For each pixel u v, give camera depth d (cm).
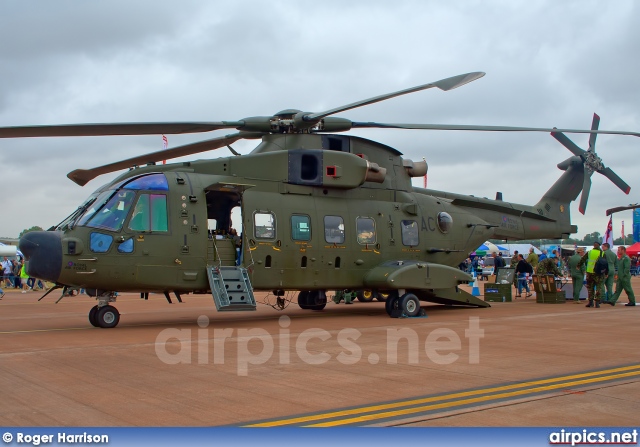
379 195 1683
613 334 1204
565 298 2123
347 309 1872
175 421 588
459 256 1833
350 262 1584
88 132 1233
